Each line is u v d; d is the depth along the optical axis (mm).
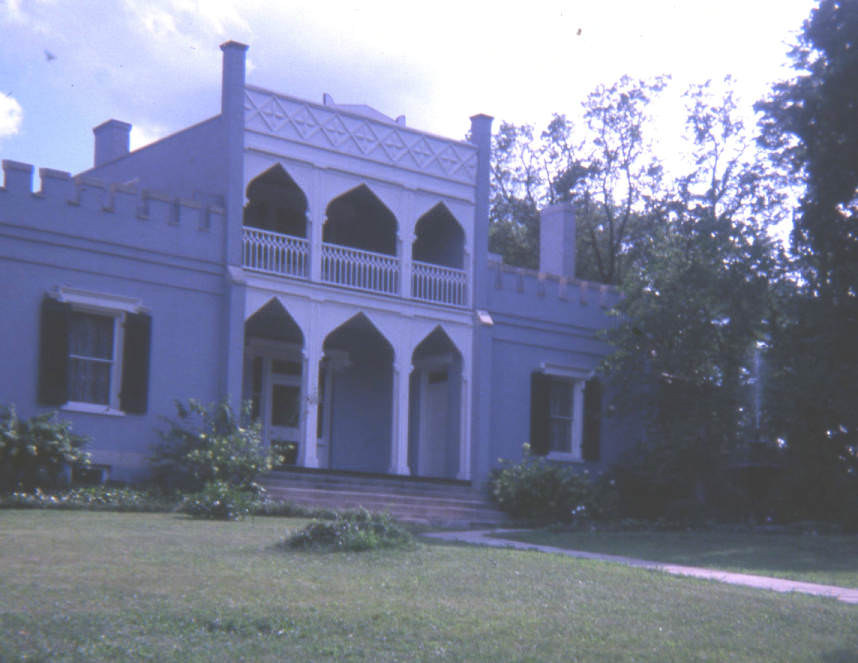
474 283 24141
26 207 18469
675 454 22891
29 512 15469
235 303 20547
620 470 24469
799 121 22094
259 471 18969
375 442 24703
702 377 23016
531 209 39094
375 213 25047
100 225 19281
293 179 21641
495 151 39469
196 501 16031
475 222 24375
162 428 19734
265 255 22141
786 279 22812
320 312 21750
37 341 18391
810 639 8461
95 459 18812
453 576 10461
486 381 23828
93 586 8945
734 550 16250
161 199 20109
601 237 38250
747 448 23547
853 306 21484
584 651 7699
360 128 22656
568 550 15656
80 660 6941
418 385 25703
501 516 21984
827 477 22609
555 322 25453
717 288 22609
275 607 8484
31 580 9078
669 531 19922
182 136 22219
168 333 19953
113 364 19359
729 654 7828
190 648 7324
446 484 22859
